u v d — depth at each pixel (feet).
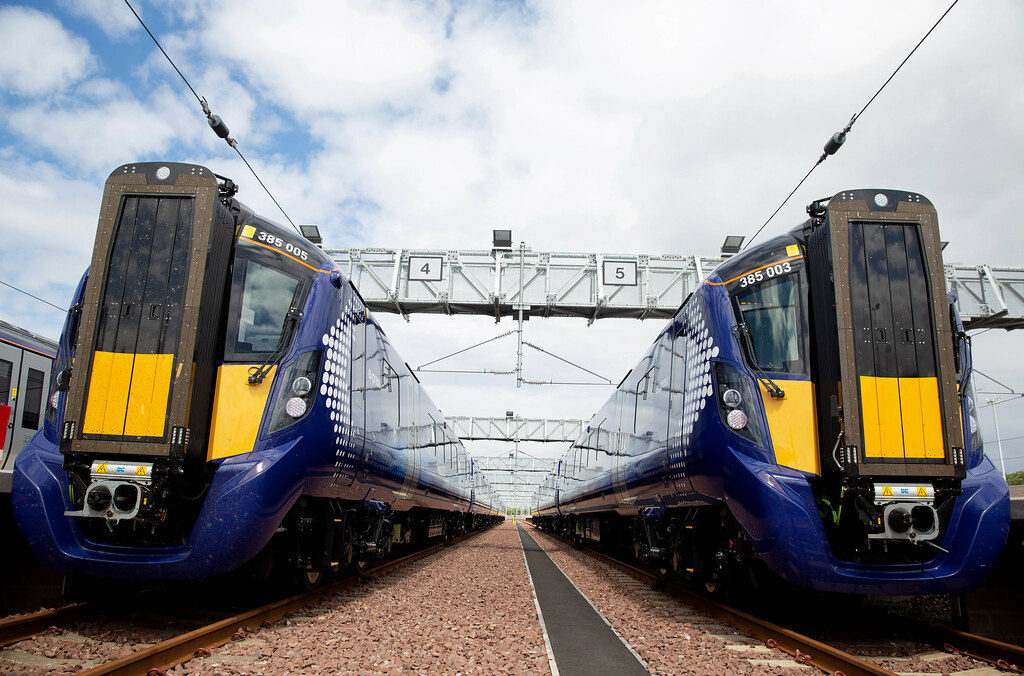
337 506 25.02
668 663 16.61
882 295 18.44
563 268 49.98
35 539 16.56
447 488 56.95
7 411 29.32
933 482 17.49
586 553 61.93
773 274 20.70
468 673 15.21
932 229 18.92
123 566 16.55
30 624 16.51
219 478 17.24
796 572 17.49
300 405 18.92
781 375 19.53
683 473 23.45
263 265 19.84
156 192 18.29
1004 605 19.52
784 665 16.26
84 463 16.98
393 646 17.30
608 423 47.57
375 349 27.91
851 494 17.56
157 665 13.94
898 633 19.65
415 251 49.93
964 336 20.11
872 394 17.75
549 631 20.52
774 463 18.51
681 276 49.47
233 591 23.29
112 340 17.34
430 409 49.11
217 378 18.42
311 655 15.80
